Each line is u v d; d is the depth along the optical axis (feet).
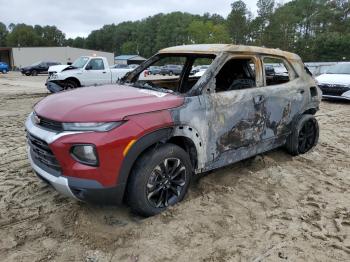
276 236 11.09
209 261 9.82
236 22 320.29
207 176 15.20
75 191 10.30
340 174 16.43
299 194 14.08
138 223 11.43
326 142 21.90
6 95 46.55
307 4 340.80
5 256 9.80
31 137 11.25
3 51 192.85
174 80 17.99
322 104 39.17
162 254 10.01
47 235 10.76
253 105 14.56
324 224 11.89
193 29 375.86
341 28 311.88
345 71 43.47
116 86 14.44
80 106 10.94
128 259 9.77
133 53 420.77
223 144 13.61
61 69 48.60
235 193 13.82
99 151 9.99
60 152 10.06
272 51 16.60
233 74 16.76
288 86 16.70
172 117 11.51
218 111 13.08
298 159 18.08
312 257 10.13
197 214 12.07
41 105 11.99
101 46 462.19
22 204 12.51
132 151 10.52
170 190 12.24
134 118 10.71
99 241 10.48
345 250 10.51
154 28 431.84
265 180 15.19
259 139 15.37
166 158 11.55
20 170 15.62
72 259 9.74
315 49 272.10
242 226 11.56
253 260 9.92
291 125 17.47
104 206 12.33
